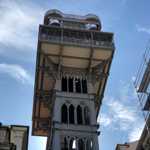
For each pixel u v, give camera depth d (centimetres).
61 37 4138
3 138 2544
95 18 4775
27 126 2792
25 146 3011
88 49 4159
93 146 3334
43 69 4228
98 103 4578
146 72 3039
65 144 3450
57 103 3762
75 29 4344
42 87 4478
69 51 4147
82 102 3859
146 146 2833
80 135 3425
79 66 4338
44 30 4219
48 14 4684
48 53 4138
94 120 3656
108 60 4256
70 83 4303
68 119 3625
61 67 4278
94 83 4303
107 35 4416
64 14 4772
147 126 2808
